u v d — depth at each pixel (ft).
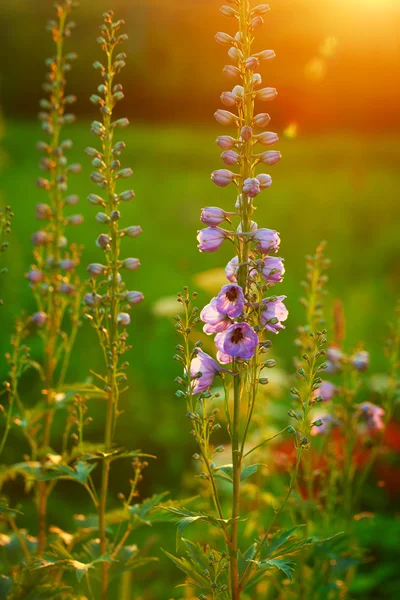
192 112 35.55
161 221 17.25
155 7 32.86
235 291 3.38
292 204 18.81
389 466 5.68
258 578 3.51
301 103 24.84
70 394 4.33
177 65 33.91
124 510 4.04
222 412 5.24
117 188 20.86
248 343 3.37
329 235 16.22
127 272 12.84
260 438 4.97
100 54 32.22
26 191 18.39
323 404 4.55
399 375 5.05
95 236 14.64
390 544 5.09
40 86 36.17
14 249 10.38
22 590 3.84
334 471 4.44
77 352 9.00
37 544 4.37
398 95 22.52
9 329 8.98
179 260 13.84
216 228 3.45
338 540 4.23
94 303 3.86
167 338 9.76
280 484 5.09
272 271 3.43
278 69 20.22
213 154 26.91
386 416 4.50
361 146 24.61
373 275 13.37
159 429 7.74
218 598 3.60
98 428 7.74
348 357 4.46
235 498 3.45
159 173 24.07
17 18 36.04
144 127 34.04
